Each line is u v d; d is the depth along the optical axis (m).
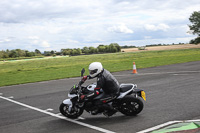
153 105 6.48
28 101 8.12
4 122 5.74
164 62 23.19
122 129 4.66
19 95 9.48
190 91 8.09
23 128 5.18
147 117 5.39
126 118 5.42
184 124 4.67
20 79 15.95
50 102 7.69
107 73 5.38
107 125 4.99
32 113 6.43
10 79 16.38
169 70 15.34
